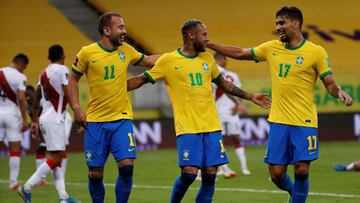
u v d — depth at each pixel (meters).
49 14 86.81
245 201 34.88
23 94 40.81
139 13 86.81
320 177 43.94
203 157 27.53
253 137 68.25
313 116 27.39
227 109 47.12
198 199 28.16
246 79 71.06
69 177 47.25
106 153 28.67
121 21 28.31
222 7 88.38
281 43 27.83
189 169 27.23
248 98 29.00
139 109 69.44
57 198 37.47
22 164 56.94
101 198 29.42
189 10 87.56
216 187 40.34
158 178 45.66
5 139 42.91
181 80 27.50
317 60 27.09
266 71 75.62
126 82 28.61
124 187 28.27
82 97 69.56
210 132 27.50
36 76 76.31
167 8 87.81
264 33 84.19
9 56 79.81
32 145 65.00
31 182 33.88
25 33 83.38
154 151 65.69
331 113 70.19
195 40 27.58
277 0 89.81
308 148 27.17
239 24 85.81
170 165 53.56
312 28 85.12
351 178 43.16
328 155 58.22
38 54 79.81
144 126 67.50
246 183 42.00
